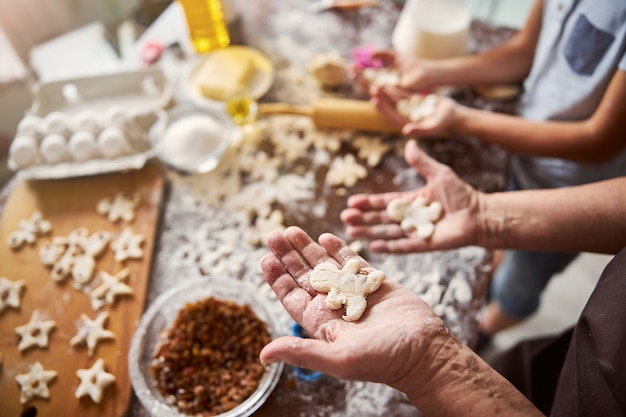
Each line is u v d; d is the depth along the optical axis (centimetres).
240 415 77
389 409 79
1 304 92
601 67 91
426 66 116
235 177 109
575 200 83
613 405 57
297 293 74
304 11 140
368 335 64
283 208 104
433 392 64
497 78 118
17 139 108
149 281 95
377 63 123
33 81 177
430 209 92
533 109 111
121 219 103
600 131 93
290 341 61
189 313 88
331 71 119
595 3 87
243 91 120
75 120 111
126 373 84
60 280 94
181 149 109
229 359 83
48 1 179
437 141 112
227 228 102
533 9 110
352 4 140
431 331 66
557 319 167
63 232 102
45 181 109
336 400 80
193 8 118
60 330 89
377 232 93
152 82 124
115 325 89
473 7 193
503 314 148
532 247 87
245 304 89
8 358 86
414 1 121
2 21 171
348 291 72
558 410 71
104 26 172
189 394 80
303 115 115
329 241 79
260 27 137
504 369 105
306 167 110
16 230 103
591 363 62
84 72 148
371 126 112
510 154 111
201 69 127
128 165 107
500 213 88
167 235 102
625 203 79
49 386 83
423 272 94
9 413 81
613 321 59
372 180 108
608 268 65
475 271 93
